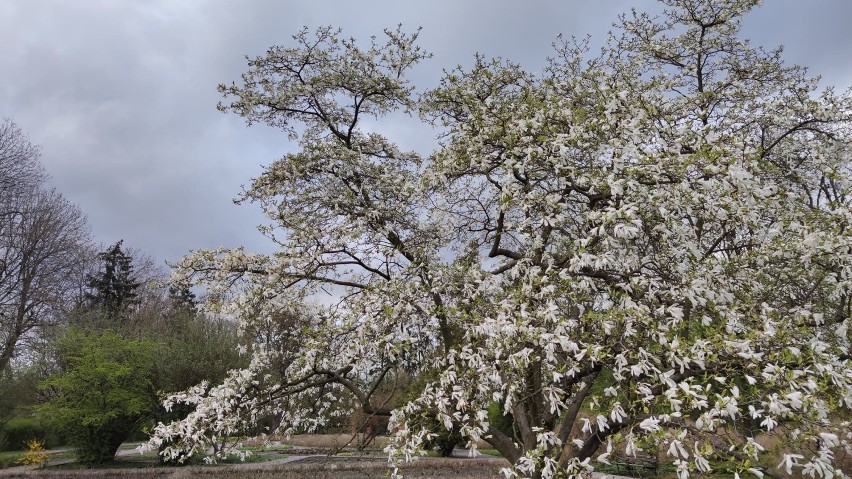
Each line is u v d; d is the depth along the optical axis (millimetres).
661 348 4641
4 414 21219
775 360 4184
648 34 8961
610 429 4598
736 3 8328
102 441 18203
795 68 8570
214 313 7707
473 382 5047
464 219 7504
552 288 4922
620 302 4883
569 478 4164
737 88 8258
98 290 34375
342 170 8312
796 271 6043
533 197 5344
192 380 18828
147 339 18859
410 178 8352
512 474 4363
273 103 8992
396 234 7879
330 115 9398
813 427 3971
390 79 8695
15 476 16156
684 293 4816
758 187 4734
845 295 5840
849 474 5191
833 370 4117
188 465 17703
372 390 6840
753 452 3520
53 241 25500
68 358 17766
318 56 8820
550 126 5789
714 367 4301
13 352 23922
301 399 8039
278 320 7855
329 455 7074
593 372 5254
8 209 24375
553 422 5629
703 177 4965
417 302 6055
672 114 6242
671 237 5340
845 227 5172
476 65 8055
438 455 19984
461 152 6406
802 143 7816
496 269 6930
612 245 4934
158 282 7848
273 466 16594
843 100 7391
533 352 4629
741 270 5844
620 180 4863
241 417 7008
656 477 10461
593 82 7000
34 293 24891
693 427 3971
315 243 7816
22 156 24594
